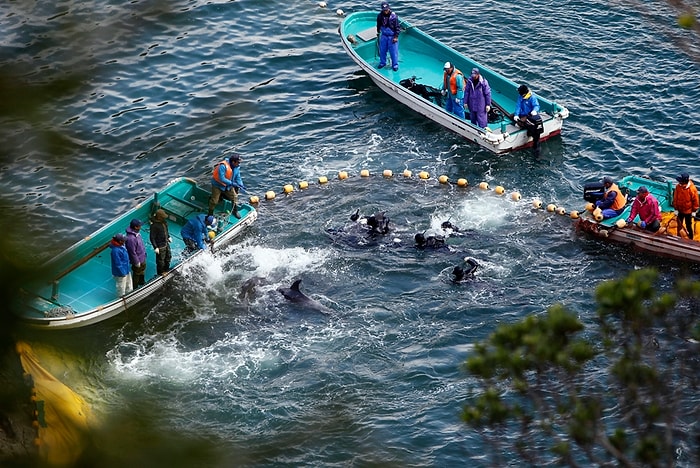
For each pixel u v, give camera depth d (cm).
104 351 3375
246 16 5684
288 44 5484
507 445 2809
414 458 2836
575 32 5472
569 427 1684
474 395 3078
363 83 5200
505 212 4212
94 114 4831
